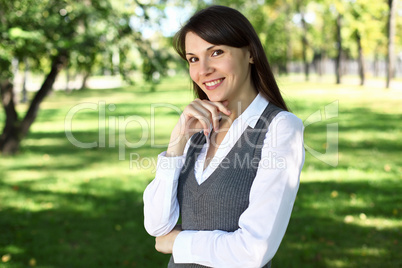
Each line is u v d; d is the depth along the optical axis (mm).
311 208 5391
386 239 4418
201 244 1419
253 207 1369
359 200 5629
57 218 5492
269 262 1611
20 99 26188
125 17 7242
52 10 6910
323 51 37969
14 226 5211
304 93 23094
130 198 6277
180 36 1596
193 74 1564
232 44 1479
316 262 3965
